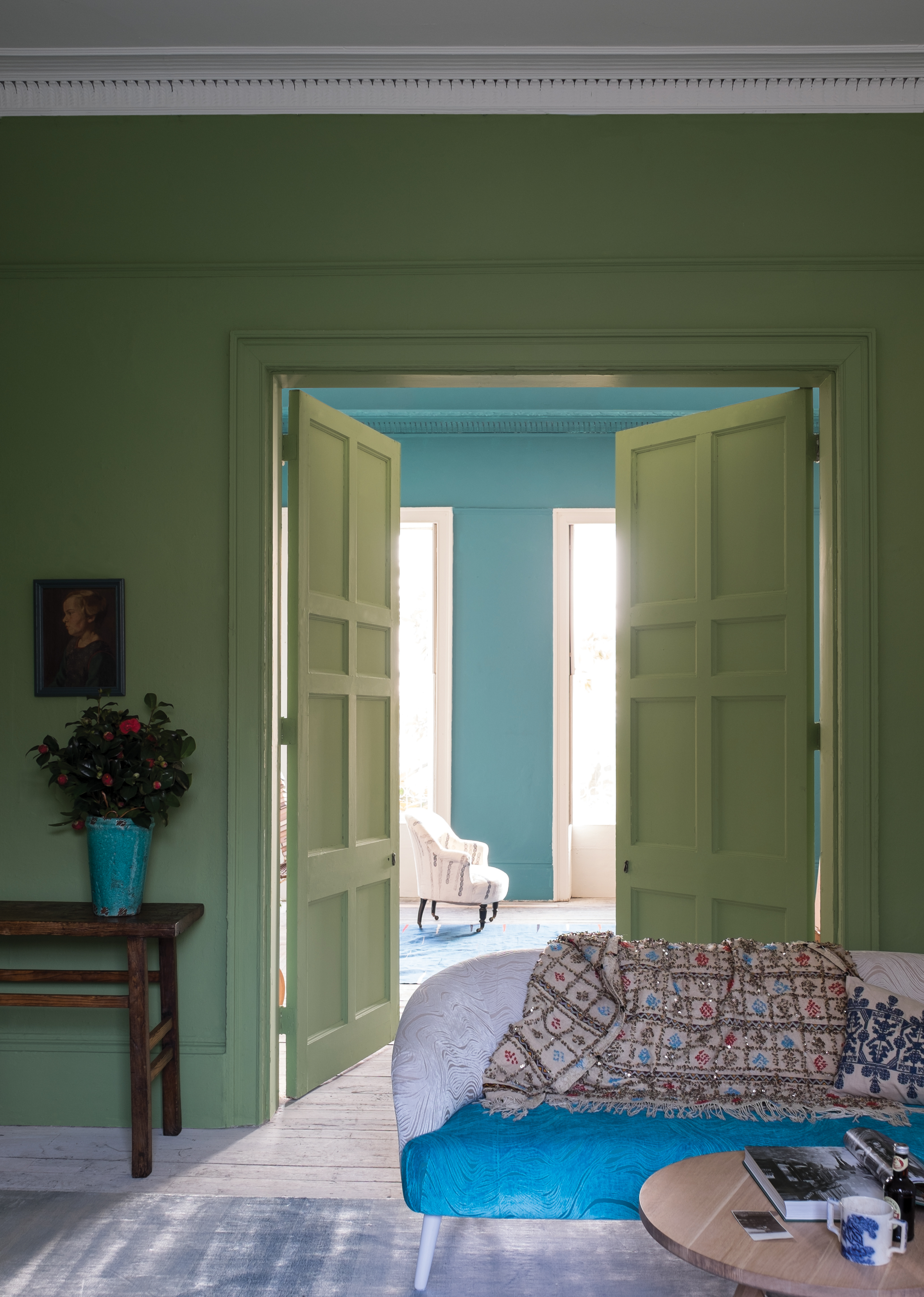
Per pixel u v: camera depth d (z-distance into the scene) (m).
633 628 4.29
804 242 3.62
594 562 7.90
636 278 3.64
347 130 3.69
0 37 3.51
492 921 6.93
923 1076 2.66
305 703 3.81
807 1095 2.70
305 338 3.64
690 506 4.09
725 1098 2.69
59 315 3.69
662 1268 2.62
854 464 3.54
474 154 3.68
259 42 3.54
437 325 3.66
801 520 3.72
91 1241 2.73
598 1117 2.57
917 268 3.59
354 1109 3.67
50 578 3.67
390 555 4.55
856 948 3.46
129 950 3.17
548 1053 2.77
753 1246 1.74
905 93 3.62
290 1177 3.13
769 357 3.59
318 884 3.87
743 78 3.62
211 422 3.66
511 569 7.72
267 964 3.58
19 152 3.72
